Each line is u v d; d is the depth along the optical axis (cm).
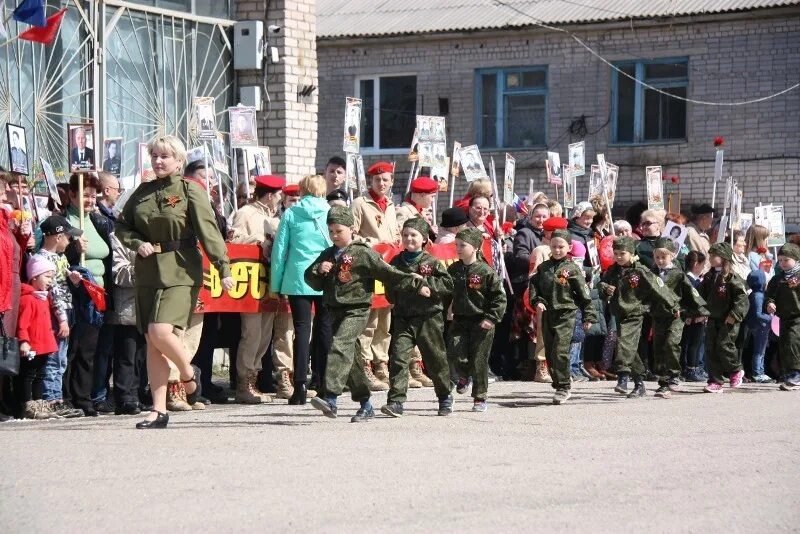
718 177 2180
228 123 1961
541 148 3228
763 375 1869
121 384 1259
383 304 1523
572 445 1035
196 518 725
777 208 2242
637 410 1334
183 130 1903
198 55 1917
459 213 1619
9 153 1260
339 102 3381
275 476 857
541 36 3212
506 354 1755
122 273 1250
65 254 1225
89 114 1764
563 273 1424
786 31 3002
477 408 1308
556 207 1777
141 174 1452
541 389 1599
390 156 3350
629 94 3158
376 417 1231
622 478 877
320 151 3403
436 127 1795
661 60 3122
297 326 1352
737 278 1634
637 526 728
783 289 1695
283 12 1948
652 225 1734
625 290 1524
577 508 772
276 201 1439
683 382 1819
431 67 3309
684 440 1080
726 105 3061
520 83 3253
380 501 778
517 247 1744
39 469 877
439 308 1249
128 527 703
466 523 722
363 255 1199
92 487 814
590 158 3189
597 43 3169
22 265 1193
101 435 1057
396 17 3375
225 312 1400
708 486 859
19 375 1200
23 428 1111
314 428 1130
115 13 1797
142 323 1108
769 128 3025
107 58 1789
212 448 984
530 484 845
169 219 1092
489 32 3225
